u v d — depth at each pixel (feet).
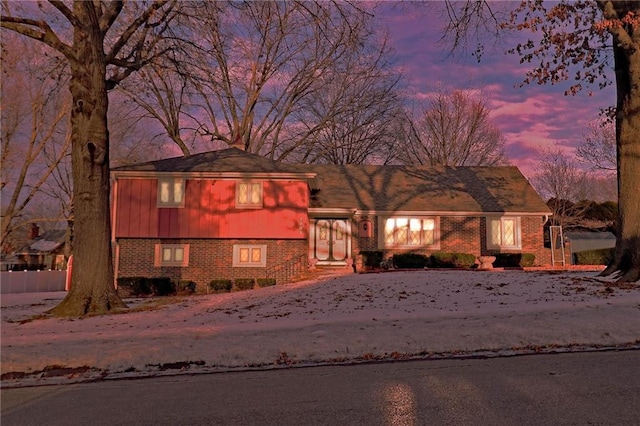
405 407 17.25
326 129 131.13
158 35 54.03
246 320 36.55
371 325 31.45
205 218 73.82
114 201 73.87
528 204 85.25
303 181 75.82
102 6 54.80
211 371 23.71
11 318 42.37
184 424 16.29
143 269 72.90
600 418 15.66
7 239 164.66
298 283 60.95
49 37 42.83
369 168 98.58
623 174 48.08
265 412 17.20
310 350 26.37
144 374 23.56
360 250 81.76
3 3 44.42
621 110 48.29
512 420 15.62
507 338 28.04
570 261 89.92
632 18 42.78
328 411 17.08
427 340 27.78
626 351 25.63
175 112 113.19
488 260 72.43
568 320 31.09
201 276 73.31
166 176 73.97
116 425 16.39
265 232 74.02
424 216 82.94
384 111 129.70
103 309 44.60
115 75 50.19
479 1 47.55
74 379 22.84
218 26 55.42
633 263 46.47
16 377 23.47
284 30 98.99
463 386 19.74
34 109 119.03
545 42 51.57
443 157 140.46
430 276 57.72
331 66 117.60
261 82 118.01
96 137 45.24
